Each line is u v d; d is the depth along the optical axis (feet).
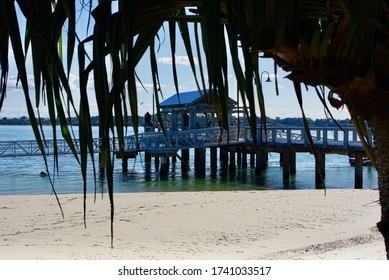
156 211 37.40
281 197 44.98
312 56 4.63
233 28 3.51
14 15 3.22
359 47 4.54
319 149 75.72
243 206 39.83
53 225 32.04
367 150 5.89
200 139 89.04
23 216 35.22
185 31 4.97
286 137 87.30
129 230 30.63
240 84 3.62
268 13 4.45
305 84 4.83
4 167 98.63
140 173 88.99
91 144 3.58
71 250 25.22
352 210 37.83
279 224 32.65
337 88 4.82
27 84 3.21
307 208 38.81
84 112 3.66
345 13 4.27
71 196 45.52
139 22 4.41
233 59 3.55
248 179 83.61
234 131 85.76
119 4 3.63
